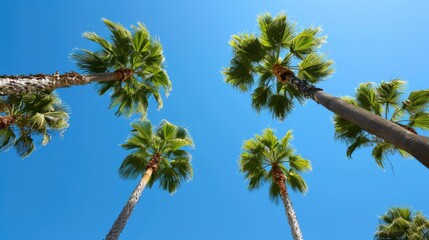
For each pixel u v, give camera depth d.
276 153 13.87
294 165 13.80
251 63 11.88
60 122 12.16
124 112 13.39
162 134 14.60
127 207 10.53
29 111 11.75
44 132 11.80
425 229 13.18
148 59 12.88
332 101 6.80
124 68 11.79
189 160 14.60
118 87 12.80
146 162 14.09
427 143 3.79
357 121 5.55
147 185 13.78
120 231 9.77
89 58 11.83
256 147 13.95
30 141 12.00
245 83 12.14
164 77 13.60
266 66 12.02
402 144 4.19
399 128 4.56
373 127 5.05
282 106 11.91
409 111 10.25
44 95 12.01
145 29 12.42
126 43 12.11
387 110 10.40
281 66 10.89
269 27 11.09
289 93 11.84
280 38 11.02
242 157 13.94
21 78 7.54
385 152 10.70
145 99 13.52
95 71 11.90
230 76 12.28
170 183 14.29
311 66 11.23
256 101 12.31
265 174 13.87
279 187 12.88
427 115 9.92
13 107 11.39
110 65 12.44
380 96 10.46
